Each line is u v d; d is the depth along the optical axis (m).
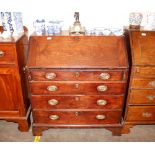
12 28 1.91
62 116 2.00
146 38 1.81
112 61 1.74
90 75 1.76
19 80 1.87
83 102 1.92
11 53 1.73
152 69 1.78
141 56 1.75
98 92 1.86
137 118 2.06
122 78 1.78
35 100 1.90
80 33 1.93
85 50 1.78
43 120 2.03
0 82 1.89
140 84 1.86
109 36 1.82
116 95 1.87
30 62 1.73
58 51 1.77
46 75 1.75
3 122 2.31
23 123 2.10
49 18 2.18
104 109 1.96
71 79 1.78
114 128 2.06
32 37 1.82
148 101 1.95
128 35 1.86
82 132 2.16
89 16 2.18
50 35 1.84
